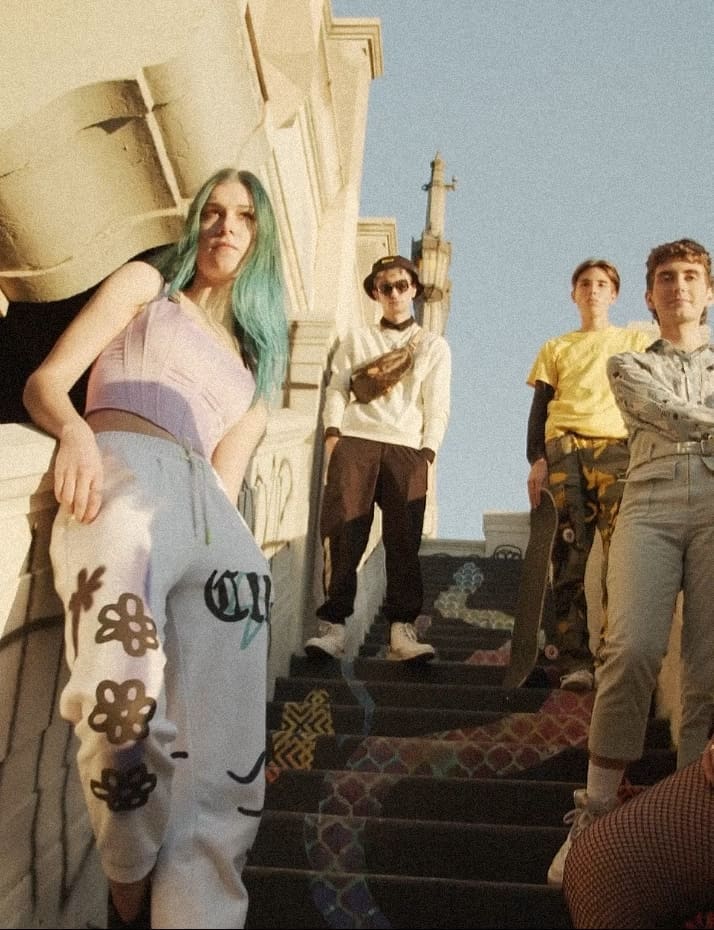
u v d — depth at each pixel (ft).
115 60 12.55
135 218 14.42
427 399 15.58
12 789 6.97
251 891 8.44
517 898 8.28
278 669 14.76
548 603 19.21
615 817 7.20
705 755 7.23
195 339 7.75
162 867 6.48
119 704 6.18
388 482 15.26
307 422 15.93
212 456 8.00
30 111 12.00
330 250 27.73
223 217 8.20
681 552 9.53
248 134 15.64
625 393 10.25
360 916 8.27
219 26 13.48
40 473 6.81
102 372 7.55
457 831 9.78
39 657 7.35
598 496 14.23
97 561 6.54
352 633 18.75
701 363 10.53
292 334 17.53
